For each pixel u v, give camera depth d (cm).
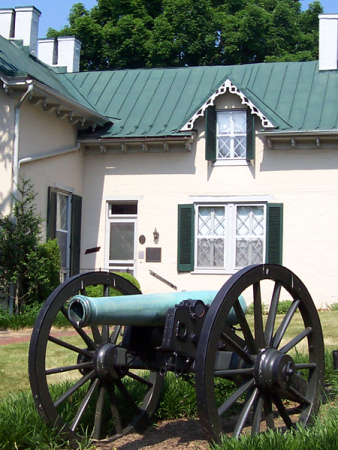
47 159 1600
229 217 1731
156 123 1778
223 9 3225
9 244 1383
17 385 764
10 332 1241
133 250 1795
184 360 534
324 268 1662
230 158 1736
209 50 2986
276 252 1684
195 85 1914
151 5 3216
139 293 630
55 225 1656
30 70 1728
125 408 630
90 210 1814
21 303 1411
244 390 526
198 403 487
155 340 567
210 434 489
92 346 577
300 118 1691
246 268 529
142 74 2011
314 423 561
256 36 2986
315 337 595
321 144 1673
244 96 1684
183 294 592
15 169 1454
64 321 1223
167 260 1756
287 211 1692
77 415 561
